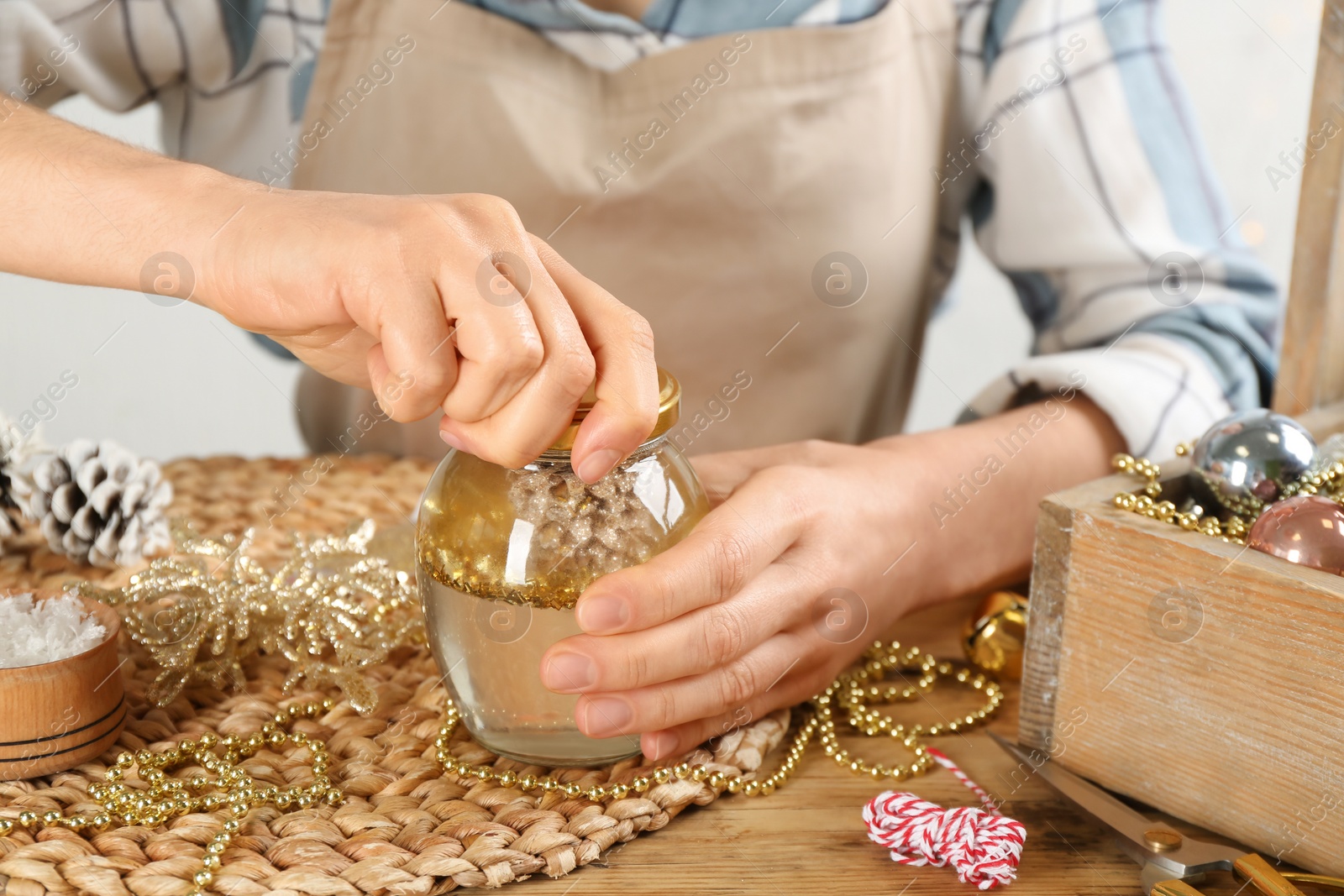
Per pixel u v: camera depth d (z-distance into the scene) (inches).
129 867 29.7
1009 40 44.8
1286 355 37.5
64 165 32.5
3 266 33.0
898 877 30.5
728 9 42.1
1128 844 30.8
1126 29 43.6
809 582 32.4
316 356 32.1
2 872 29.3
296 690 33.8
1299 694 30.4
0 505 36.9
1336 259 36.6
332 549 34.2
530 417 29.7
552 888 30.0
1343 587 30.0
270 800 30.9
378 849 30.0
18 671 30.7
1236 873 30.5
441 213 30.4
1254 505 32.7
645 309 44.0
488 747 32.1
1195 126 44.5
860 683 34.5
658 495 31.3
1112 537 31.6
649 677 30.6
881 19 42.5
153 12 42.4
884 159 43.9
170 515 38.1
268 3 44.4
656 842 31.0
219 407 59.7
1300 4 68.0
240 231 30.9
